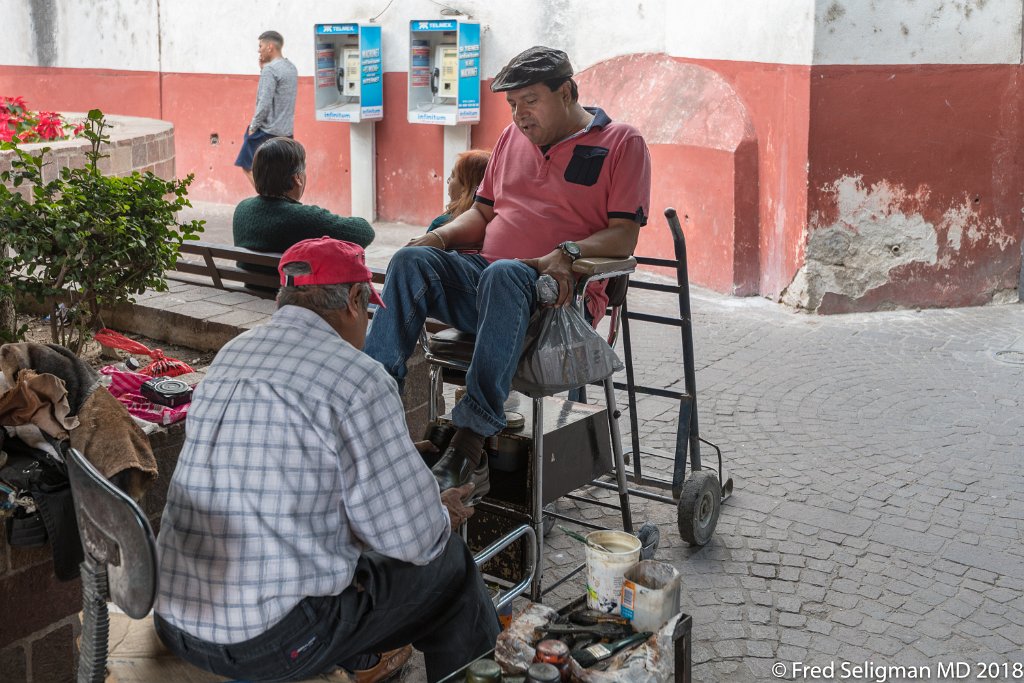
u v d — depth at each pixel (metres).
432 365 3.85
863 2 7.86
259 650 2.38
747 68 8.70
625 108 9.84
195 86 13.27
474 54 10.73
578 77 10.30
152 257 4.20
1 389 3.04
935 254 8.55
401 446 2.41
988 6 8.23
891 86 8.09
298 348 2.41
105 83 14.29
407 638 2.83
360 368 2.40
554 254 3.47
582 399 4.71
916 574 4.32
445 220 4.55
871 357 7.28
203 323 5.08
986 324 8.19
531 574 3.61
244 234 5.44
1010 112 8.51
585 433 3.93
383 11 11.42
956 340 7.72
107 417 3.11
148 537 2.10
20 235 3.91
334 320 2.54
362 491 2.35
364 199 11.92
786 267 8.52
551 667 2.56
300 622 2.39
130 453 3.08
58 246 4.05
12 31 15.31
